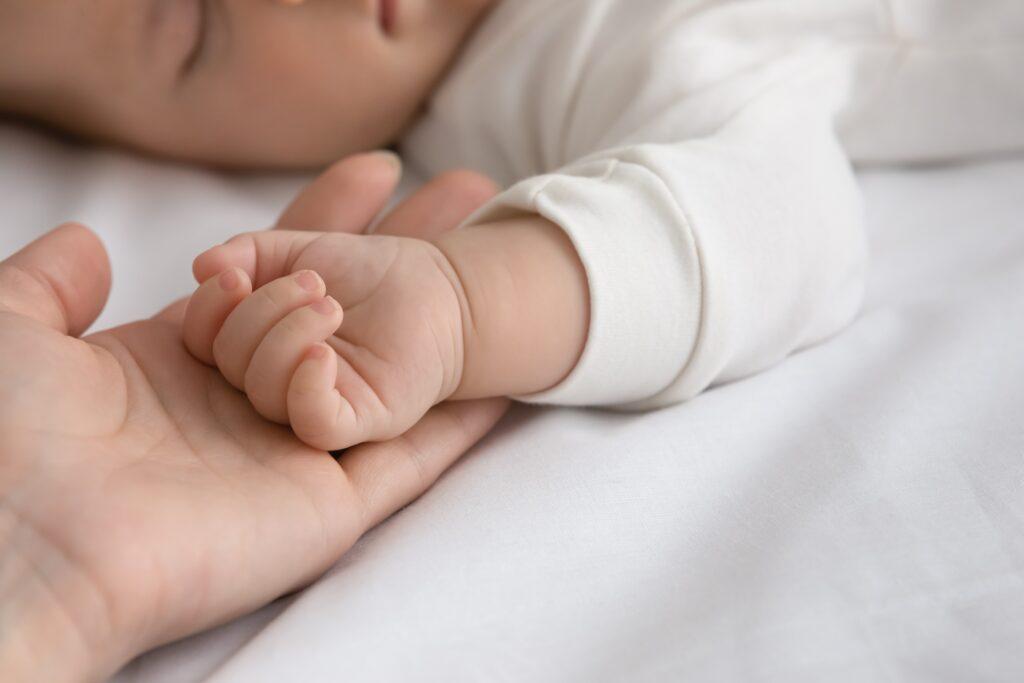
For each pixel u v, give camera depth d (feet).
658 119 1.70
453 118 1.93
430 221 1.64
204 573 1.30
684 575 1.36
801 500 1.40
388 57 1.87
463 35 1.93
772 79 1.74
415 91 1.93
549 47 1.85
